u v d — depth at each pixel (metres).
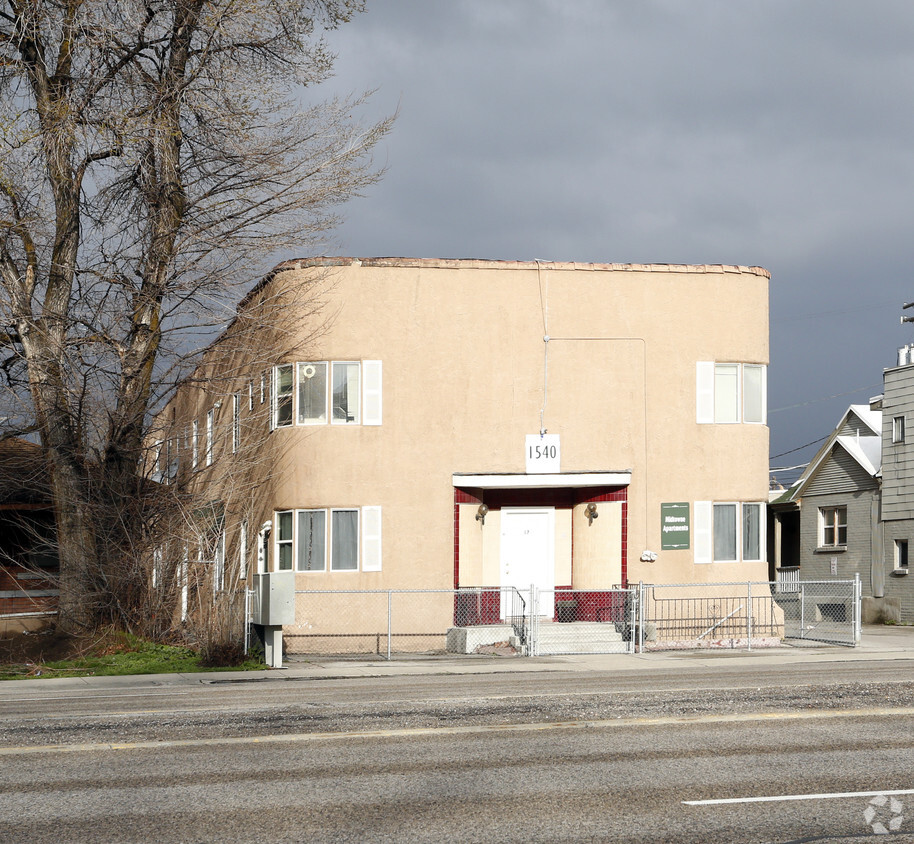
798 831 7.14
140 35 23.80
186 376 24.88
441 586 24.84
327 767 9.45
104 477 24.19
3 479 26.09
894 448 36.88
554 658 21.98
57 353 23.38
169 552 24.16
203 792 8.50
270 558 25.33
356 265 25.16
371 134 25.02
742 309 26.11
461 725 11.80
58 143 22.78
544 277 25.59
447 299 25.34
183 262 23.95
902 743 10.38
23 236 23.89
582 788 8.49
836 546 39.56
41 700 15.70
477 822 7.44
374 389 25.00
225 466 26.19
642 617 23.33
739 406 25.94
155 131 23.41
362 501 24.81
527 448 25.22
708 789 8.41
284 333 25.03
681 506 25.44
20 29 23.23
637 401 25.56
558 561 25.88
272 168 24.34
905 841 6.88
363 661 21.91
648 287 25.83
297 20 24.67
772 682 16.12
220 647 20.81
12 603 28.05
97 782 8.94
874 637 27.45
